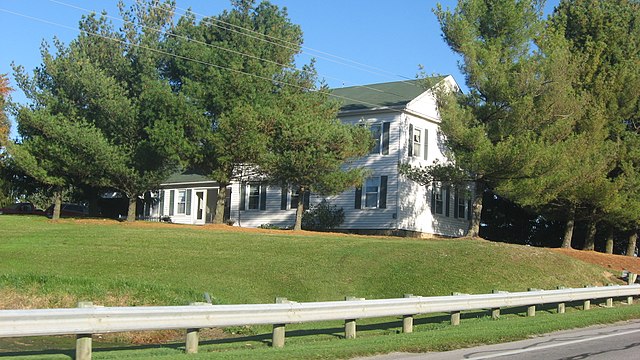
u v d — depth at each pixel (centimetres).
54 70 3659
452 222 4134
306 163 3045
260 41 3384
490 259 2375
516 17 2991
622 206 3136
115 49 3878
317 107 3288
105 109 3488
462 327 1511
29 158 3506
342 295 2023
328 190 3194
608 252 3559
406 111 3816
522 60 2891
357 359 1131
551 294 1842
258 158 3125
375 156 3856
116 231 2939
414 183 3838
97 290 1819
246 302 1892
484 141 2864
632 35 3300
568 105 2883
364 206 3856
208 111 3266
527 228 4547
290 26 3600
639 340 1334
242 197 4431
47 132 3491
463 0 3072
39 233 2897
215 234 2836
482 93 3019
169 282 2038
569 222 3284
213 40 3531
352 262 2298
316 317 1296
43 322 958
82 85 3556
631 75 3131
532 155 2730
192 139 3209
